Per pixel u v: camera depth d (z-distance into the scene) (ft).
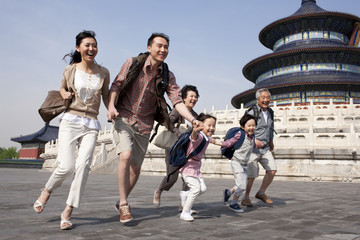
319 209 20.24
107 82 14.74
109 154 89.45
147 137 15.67
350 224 14.75
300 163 63.98
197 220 15.44
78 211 17.49
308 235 12.19
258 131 22.29
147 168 79.56
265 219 16.07
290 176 63.77
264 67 180.65
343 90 154.40
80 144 13.65
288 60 168.04
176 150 15.80
